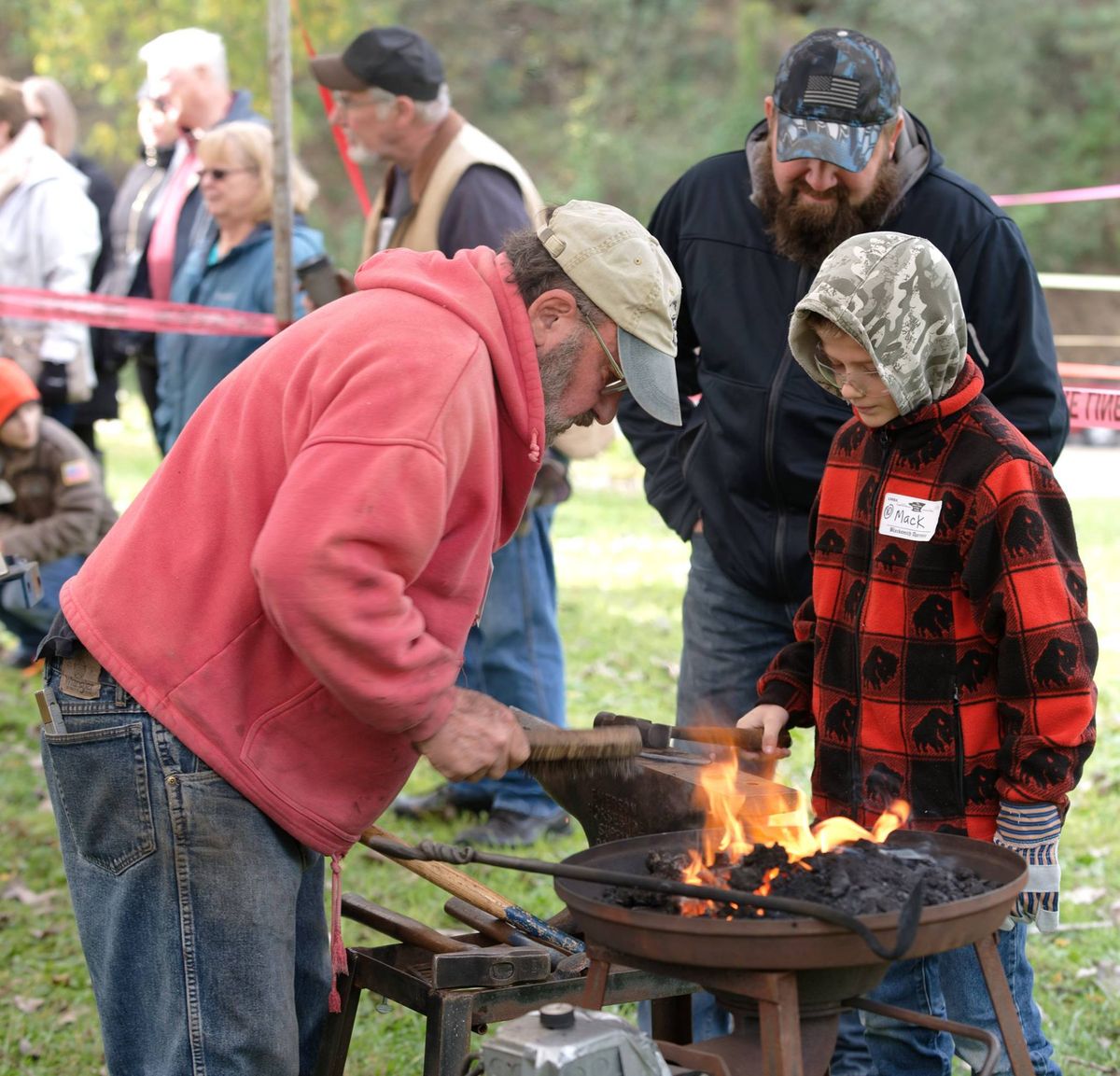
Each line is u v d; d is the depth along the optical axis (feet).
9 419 18.04
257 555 6.65
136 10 53.11
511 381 7.21
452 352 6.94
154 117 20.66
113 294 21.16
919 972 8.50
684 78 80.94
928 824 8.17
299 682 7.31
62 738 7.52
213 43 20.49
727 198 10.47
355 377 6.82
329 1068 8.33
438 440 6.77
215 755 7.27
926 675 8.14
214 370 18.15
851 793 8.55
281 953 7.59
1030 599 7.64
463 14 83.05
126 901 7.54
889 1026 8.66
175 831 7.35
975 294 9.63
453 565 7.20
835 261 7.89
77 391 20.57
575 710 19.86
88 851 7.65
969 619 8.07
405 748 7.55
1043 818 7.69
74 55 54.60
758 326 10.28
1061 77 76.33
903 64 75.05
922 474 8.12
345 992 8.24
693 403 11.37
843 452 8.72
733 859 7.31
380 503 6.61
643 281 7.22
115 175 67.05
